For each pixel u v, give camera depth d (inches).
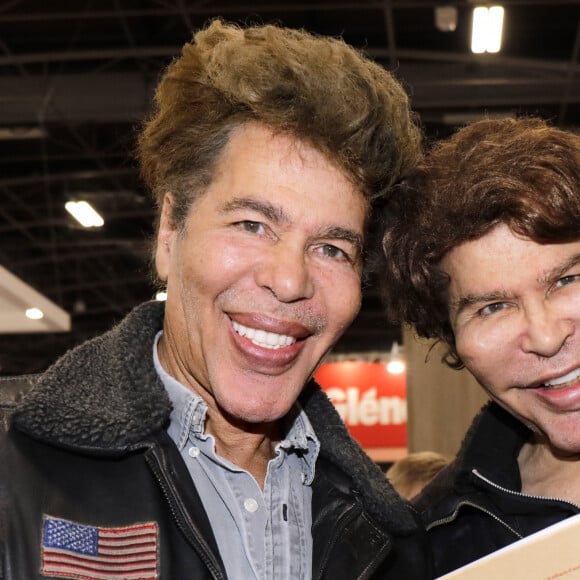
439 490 73.5
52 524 52.0
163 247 62.9
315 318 59.4
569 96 319.3
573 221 59.0
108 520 53.8
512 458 72.1
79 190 441.1
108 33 321.7
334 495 64.0
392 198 66.9
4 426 54.8
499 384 64.4
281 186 57.7
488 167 62.3
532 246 60.2
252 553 58.2
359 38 320.5
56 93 326.3
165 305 63.2
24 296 190.4
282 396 59.4
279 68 58.9
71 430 53.9
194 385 61.6
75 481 54.4
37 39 321.1
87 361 58.3
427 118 340.8
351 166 59.2
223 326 58.8
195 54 62.4
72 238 492.4
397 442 470.9
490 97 319.3
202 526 55.2
